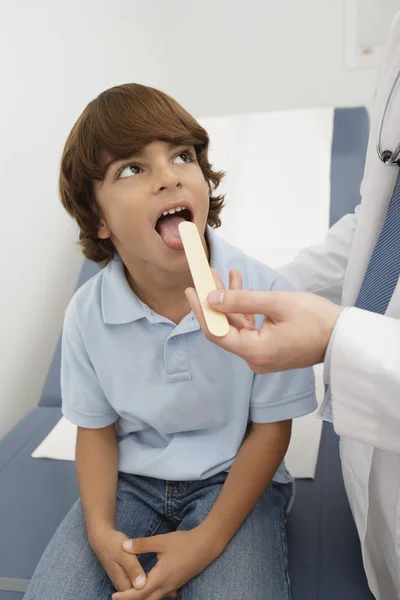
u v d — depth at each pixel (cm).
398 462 70
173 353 85
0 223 147
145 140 75
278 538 88
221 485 90
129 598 77
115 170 77
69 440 125
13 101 154
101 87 210
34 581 84
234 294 63
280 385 87
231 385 87
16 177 155
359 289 90
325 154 188
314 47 247
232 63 259
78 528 90
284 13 243
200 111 273
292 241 169
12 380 153
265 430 89
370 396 63
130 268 86
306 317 63
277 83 259
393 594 84
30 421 135
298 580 89
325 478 108
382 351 61
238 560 81
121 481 97
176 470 89
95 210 84
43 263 169
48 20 173
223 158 195
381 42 236
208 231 88
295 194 180
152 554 90
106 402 95
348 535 96
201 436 92
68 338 93
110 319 87
